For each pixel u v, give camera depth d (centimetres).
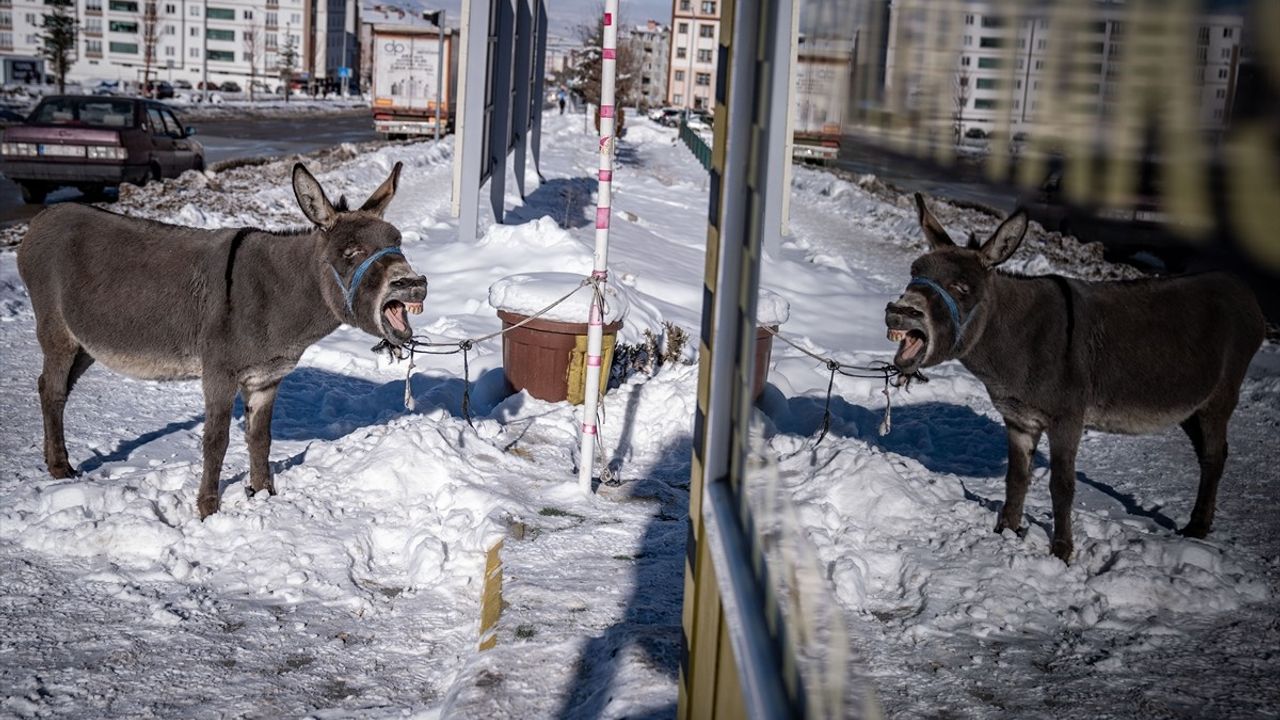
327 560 523
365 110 9294
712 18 9975
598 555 523
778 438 686
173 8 13038
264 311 553
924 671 367
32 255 602
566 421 801
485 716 336
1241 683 340
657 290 1320
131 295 571
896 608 447
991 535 512
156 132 2044
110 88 9544
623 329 985
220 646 432
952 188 80
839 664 139
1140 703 329
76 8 12750
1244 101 57
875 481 560
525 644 396
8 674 395
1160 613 428
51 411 614
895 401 932
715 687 229
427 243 1542
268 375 571
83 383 864
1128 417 491
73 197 1984
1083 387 482
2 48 12694
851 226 433
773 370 925
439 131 3962
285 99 10825
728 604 192
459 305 1203
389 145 3516
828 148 118
